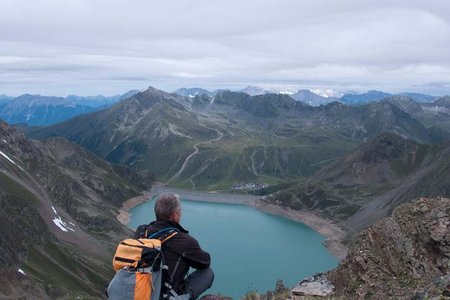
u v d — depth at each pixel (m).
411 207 26.25
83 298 103.38
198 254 8.37
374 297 21.66
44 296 97.25
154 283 7.89
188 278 8.47
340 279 23.69
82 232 176.88
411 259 23.28
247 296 20.77
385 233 25.36
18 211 137.75
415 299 16.75
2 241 109.94
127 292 7.81
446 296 15.69
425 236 24.02
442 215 24.30
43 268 115.12
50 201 193.62
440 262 22.64
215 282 131.38
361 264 23.88
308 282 22.12
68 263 127.88
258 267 149.38
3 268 97.69
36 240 128.25
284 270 147.88
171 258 8.16
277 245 186.25
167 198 8.75
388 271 23.28
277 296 20.77
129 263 7.95
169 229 8.50
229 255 163.88
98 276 130.38
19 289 94.69
